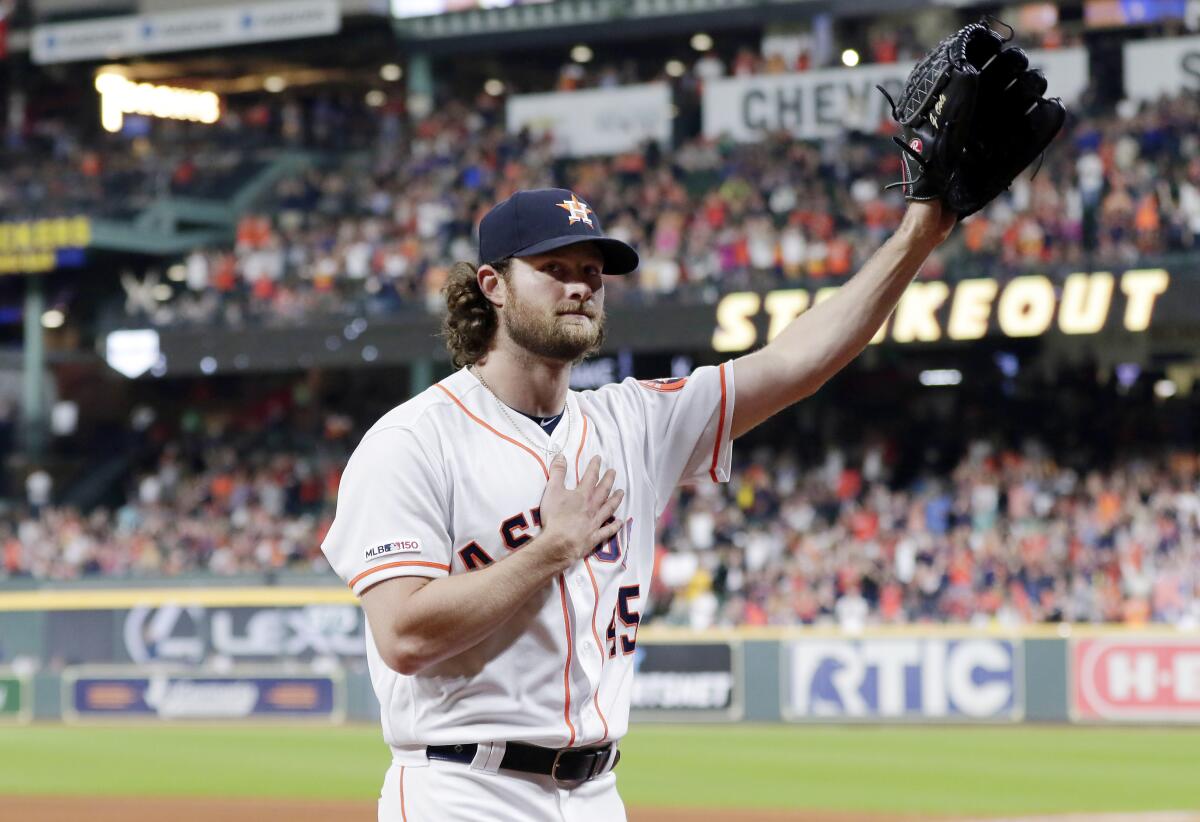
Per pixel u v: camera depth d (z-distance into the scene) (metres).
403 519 3.55
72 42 33.22
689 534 25.50
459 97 36.53
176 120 34.53
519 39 31.39
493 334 3.79
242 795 15.09
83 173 33.06
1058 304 23.11
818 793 14.55
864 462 26.72
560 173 29.95
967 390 27.58
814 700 21.36
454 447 3.65
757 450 27.62
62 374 33.81
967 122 3.77
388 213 30.52
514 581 3.40
